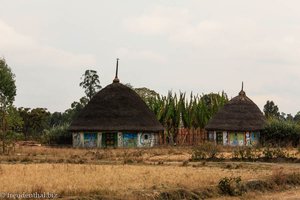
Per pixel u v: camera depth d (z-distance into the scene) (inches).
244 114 3221.0
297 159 1850.4
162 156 2091.5
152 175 1237.1
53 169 1358.3
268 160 1876.2
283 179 1254.3
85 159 1902.1
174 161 1862.7
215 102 3641.7
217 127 3211.1
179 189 1016.9
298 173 1355.8
